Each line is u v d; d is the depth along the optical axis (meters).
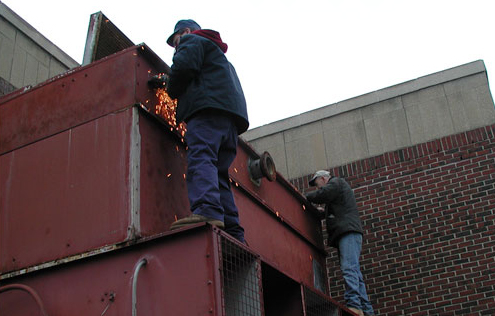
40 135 4.78
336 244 7.37
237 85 4.64
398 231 8.77
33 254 4.39
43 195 4.55
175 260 3.82
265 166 6.27
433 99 9.38
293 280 5.04
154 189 4.33
